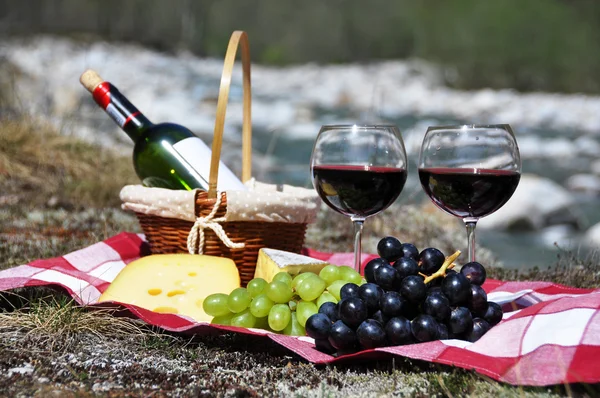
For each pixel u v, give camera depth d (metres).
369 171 1.64
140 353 1.51
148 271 1.76
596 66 18.55
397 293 1.44
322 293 1.60
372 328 1.39
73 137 4.75
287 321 1.56
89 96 7.74
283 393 1.29
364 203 1.68
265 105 12.45
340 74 18.09
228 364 1.45
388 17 22.28
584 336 1.29
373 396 1.26
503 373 1.24
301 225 2.09
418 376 1.35
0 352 1.47
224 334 1.58
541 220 5.93
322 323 1.45
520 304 1.76
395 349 1.35
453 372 1.32
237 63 17.70
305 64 21.62
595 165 9.07
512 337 1.36
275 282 1.57
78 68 11.24
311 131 10.26
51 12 18.16
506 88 18.02
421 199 4.68
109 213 3.41
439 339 1.41
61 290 1.78
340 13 22.42
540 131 12.05
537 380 1.21
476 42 20.17
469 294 1.46
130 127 2.26
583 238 5.42
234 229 1.96
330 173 1.66
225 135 7.29
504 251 4.86
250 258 2.00
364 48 22.11
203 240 1.95
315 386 1.32
